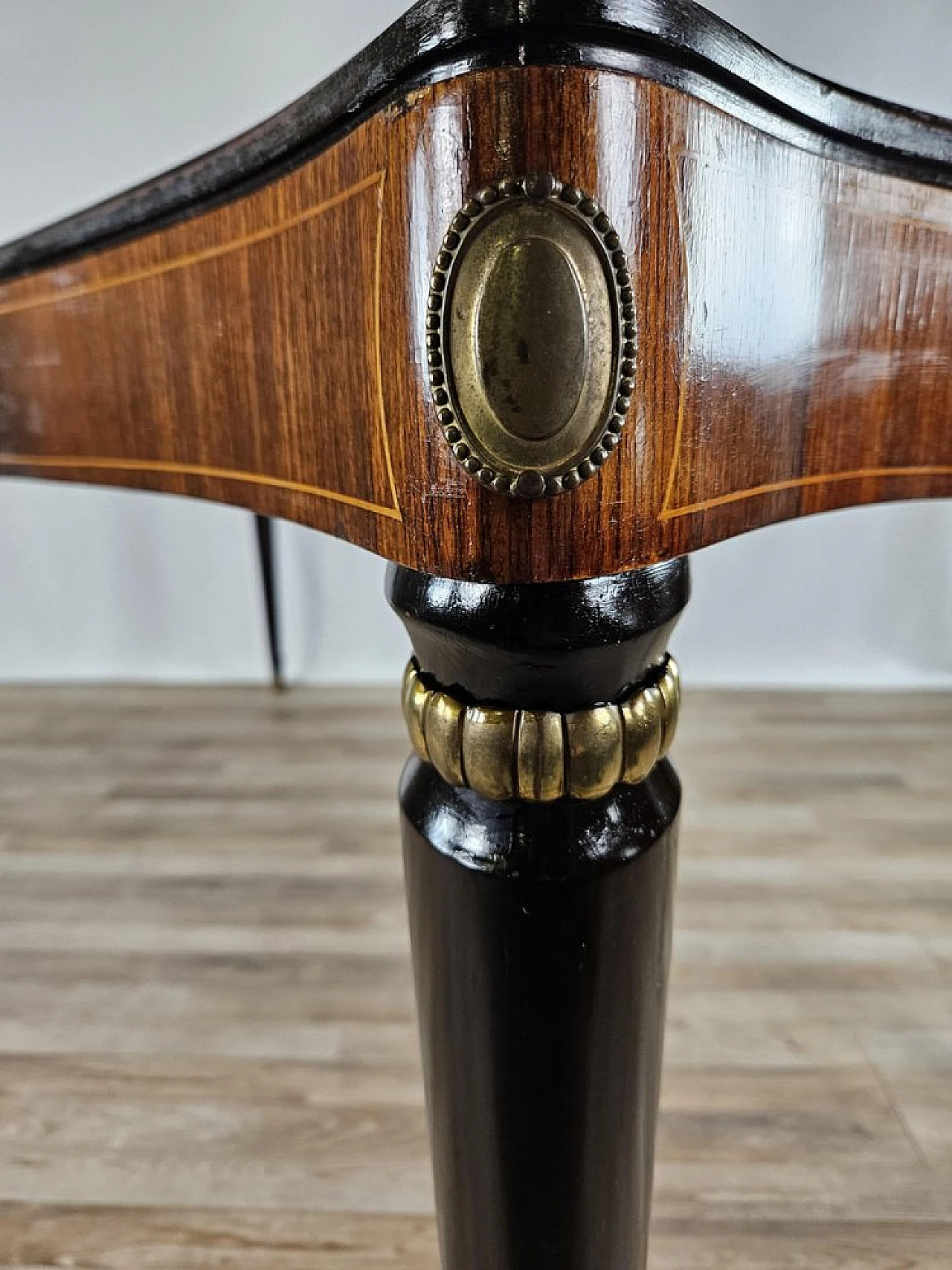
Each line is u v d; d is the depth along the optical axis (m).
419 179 0.22
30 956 0.81
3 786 1.11
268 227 0.27
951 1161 0.61
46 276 0.37
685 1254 0.55
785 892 0.88
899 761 1.13
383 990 0.76
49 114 1.22
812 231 0.26
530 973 0.29
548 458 0.22
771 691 1.35
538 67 0.20
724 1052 0.69
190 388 0.33
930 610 1.33
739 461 0.26
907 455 0.31
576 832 0.28
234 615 1.41
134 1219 0.58
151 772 1.13
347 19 1.15
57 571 1.40
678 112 0.22
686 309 0.23
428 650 0.27
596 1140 0.32
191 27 1.17
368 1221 0.57
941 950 0.80
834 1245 0.55
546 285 0.21
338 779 1.11
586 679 0.26
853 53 1.10
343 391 0.26
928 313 0.29
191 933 0.83
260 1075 0.68
